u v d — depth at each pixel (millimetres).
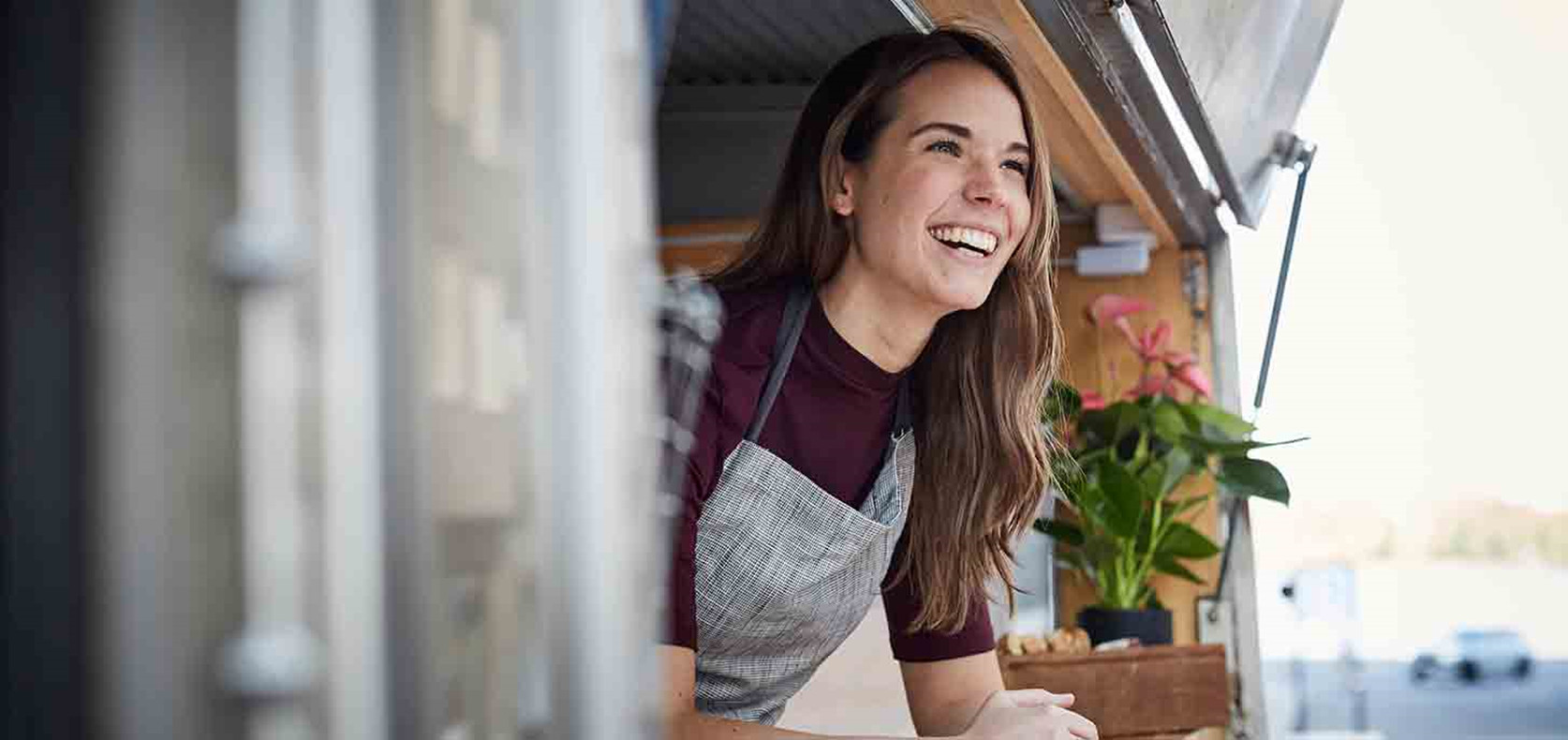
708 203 3219
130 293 380
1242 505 3527
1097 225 3439
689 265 3215
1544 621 17000
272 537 398
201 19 398
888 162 1669
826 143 1702
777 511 1673
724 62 3152
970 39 1733
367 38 435
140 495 378
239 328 396
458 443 456
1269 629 3646
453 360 457
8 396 375
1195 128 2666
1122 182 3025
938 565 1851
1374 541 16109
